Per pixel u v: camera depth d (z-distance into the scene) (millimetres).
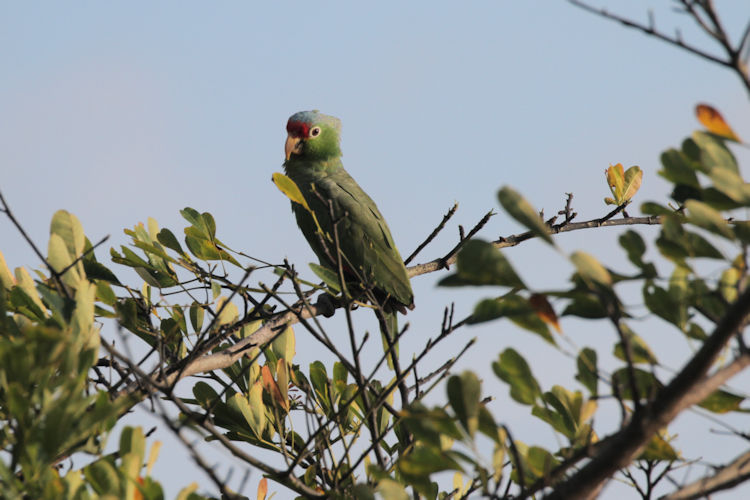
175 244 8602
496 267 3918
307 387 7453
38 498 4324
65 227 5551
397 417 6785
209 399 7648
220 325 7836
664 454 4660
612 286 3949
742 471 4363
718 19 3912
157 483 4434
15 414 4461
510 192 3879
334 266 6586
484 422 4477
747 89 3910
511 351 4668
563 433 5109
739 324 3820
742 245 3971
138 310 8383
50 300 5031
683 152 4391
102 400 4574
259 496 6898
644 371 4625
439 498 7191
